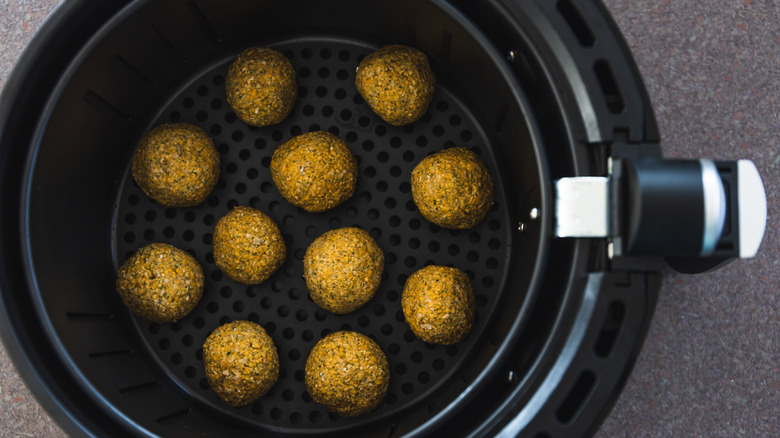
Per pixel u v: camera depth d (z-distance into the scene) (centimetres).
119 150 41
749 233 32
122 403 35
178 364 40
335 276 37
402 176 41
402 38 41
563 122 34
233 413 40
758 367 45
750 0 46
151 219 41
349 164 39
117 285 38
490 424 33
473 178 37
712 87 46
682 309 46
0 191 34
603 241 33
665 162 32
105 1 35
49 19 34
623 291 33
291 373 40
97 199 40
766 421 45
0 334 33
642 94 33
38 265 35
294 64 42
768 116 46
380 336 40
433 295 37
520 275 38
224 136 41
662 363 46
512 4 34
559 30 33
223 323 40
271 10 40
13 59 47
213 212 41
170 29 38
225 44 42
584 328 33
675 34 46
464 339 40
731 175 32
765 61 46
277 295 41
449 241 41
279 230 39
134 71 39
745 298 45
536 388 33
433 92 40
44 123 35
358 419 40
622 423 46
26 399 45
